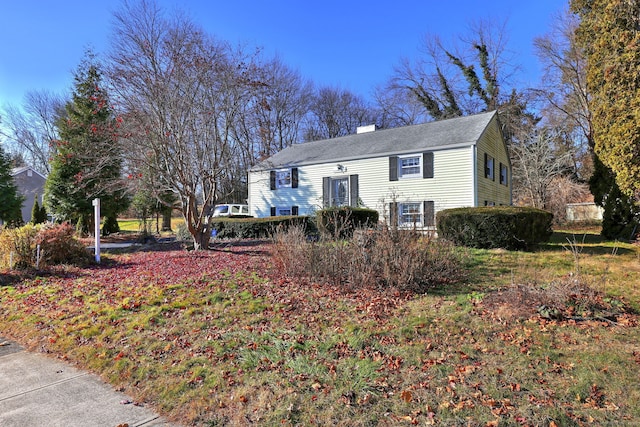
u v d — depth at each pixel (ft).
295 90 109.19
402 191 51.80
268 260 28.66
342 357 11.53
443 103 103.14
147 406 9.46
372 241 20.65
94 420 8.82
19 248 28.60
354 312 15.69
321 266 21.47
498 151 59.62
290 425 8.20
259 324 14.75
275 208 65.26
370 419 8.27
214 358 11.75
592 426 7.71
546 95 80.84
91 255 33.12
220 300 18.17
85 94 53.78
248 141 43.21
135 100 31.60
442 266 20.12
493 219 28.94
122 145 33.01
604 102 28.68
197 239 36.42
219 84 32.91
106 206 57.11
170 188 35.65
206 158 34.37
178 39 31.91
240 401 9.28
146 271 26.68
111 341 13.65
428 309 15.58
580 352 11.08
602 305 14.21
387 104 113.80
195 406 9.22
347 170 57.11
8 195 63.93
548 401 8.64
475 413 8.30
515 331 12.85
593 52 31.78
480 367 10.44
